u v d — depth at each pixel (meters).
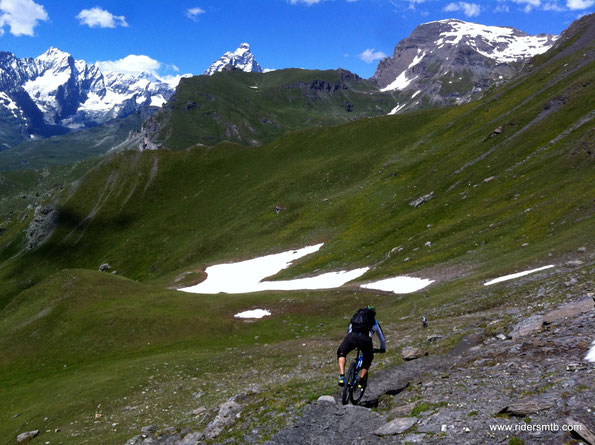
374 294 50.94
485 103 146.62
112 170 195.88
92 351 48.66
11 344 51.62
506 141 99.81
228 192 167.88
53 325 54.03
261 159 185.00
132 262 146.00
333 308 49.50
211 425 13.15
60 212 180.62
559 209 52.78
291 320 48.78
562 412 7.03
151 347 48.06
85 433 26.12
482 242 55.69
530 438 6.62
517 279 33.56
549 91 118.69
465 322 24.53
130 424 25.28
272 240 113.38
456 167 101.88
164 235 154.50
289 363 30.92
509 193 72.69
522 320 15.70
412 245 67.88
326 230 107.56
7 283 156.12
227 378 31.97
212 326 50.62
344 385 10.81
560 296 21.50
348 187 132.38
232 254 113.50
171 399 28.97
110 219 173.75
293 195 139.62
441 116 159.50
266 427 10.88
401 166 124.38
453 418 8.27
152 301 57.75
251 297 57.59
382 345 11.76
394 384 13.49
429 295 42.75
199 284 94.19
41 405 34.22
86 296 59.31
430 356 16.16
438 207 84.25
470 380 10.72
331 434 9.44
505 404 8.24
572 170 67.88
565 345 10.93
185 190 181.88
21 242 189.12
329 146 172.00
